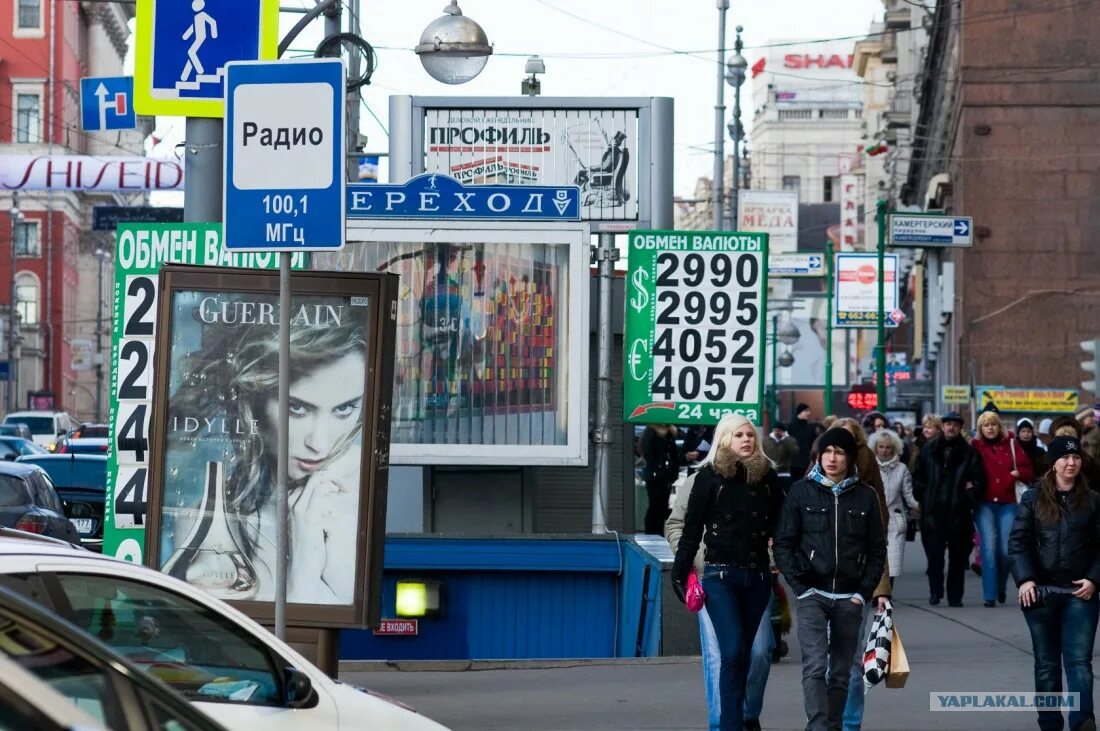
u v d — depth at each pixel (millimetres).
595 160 48031
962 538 46625
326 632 25047
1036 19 102062
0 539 13922
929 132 153250
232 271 25422
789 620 35219
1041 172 102000
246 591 25109
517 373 38594
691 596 23438
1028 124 102250
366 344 25250
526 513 42344
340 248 20703
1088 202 101875
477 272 38562
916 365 178625
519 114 48219
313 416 25234
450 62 46281
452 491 42344
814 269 131250
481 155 48250
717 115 100562
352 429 25188
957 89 107500
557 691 30688
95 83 56031
